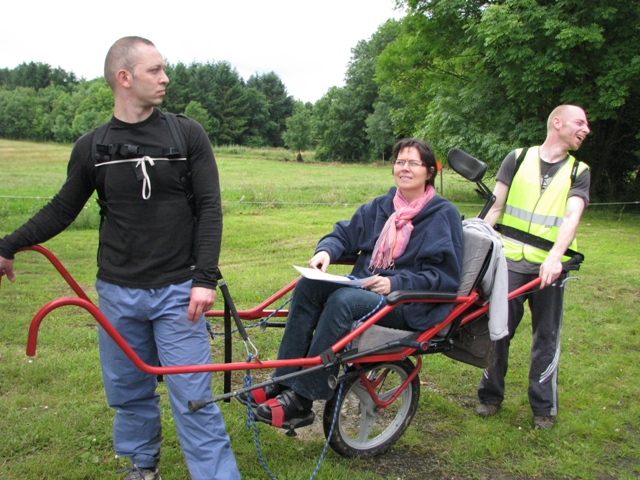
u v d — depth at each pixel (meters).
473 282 3.05
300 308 2.98
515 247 3.66
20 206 12.83
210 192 2.51
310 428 3.57
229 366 2.42
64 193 2.53
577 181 3.58
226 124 90.12
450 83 18.70
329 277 2.73
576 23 13.95
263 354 4.68
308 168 49.84
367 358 2.90
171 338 2.50
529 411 3.95
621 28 14.33
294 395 2.84
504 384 3.98
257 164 54.38
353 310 2.79
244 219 12.88
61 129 85.62
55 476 2.93
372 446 3.26
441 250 2.93
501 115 15.98
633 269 8.21
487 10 14.25
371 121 63.03
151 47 2.40
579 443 3.51
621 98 14.08
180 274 2.51
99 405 3.63
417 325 2.97
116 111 2.45
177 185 2.46
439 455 3.34
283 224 12.13
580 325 5.66
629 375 4.52
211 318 5.47
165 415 3.57
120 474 2.98
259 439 3.38
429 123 17.67
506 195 3.81
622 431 3.68
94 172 2.46
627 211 15.85
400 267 3.12
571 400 4.08
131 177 2.40
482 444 3.43
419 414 3.81
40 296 5.99
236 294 6.24
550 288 3.58
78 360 4.30
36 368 4.11
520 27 14.05
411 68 20.56
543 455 3.40
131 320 2.54
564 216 3.54
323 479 3.00
